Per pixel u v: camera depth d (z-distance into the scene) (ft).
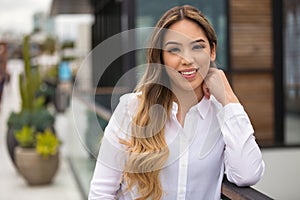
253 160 5.10
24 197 19.02
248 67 20.48
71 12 45.21
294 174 19.81
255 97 20.59
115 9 27.27
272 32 20.57
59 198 18.83
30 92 22.77
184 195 5.14
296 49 21.58
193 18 4.93
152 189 5.04
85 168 17.17
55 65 62.69
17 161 20.68
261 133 20.66
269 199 4.50
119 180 5.25
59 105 47.91
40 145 20.43
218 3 20.16
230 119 5.18
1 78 27.86
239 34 20.39
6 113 47.24
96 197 5.23
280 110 20.71
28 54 22.95
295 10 21.63
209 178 5.28
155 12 19.62
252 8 20.42
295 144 20.21
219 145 5.27
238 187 5.08
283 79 20.68
